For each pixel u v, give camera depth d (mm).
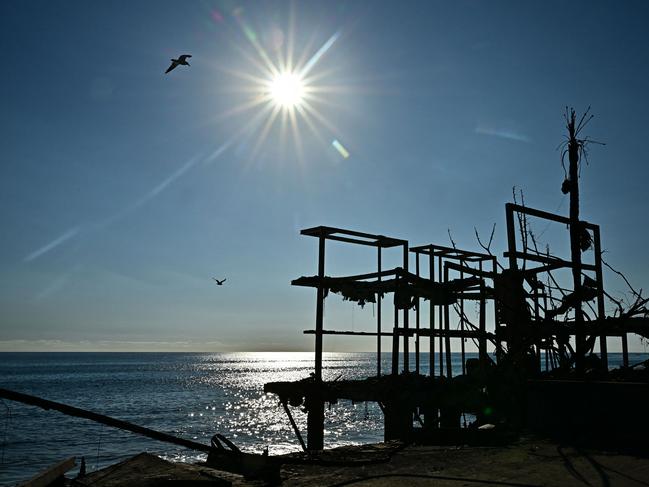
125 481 6828
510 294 15469
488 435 11180
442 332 19172
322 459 9461
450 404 16609
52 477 6613
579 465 8656
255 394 90688
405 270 18125
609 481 7484
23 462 32906
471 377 16250
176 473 7242
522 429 12828
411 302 20047
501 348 15625
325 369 173625
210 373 169625
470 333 17797
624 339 18766
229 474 7863
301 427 50188
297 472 8539
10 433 45781
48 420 55312
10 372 164875
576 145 14742
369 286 19453
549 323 15273
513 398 14055
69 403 71562
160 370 189625
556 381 12258
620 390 11070
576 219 14594
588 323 15109
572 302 14734
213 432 46406
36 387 101625
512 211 15914
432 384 17516
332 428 48281
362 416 59000
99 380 126062
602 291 15352
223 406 70250
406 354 18531
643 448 9984
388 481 7719
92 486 6645
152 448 38125
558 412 12109
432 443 11523
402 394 17438
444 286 18344
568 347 15414
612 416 11125
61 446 39062
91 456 34844
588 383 11625
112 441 41438
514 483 7453
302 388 18094
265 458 7883
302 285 18828
